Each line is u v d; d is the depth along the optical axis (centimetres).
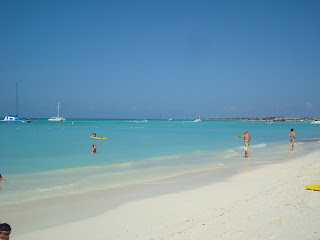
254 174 1435
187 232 664
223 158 2109
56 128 7488
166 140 3825
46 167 1708
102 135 4869
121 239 657
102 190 1146
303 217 705
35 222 788
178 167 1709
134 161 1956
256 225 673
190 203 936
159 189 1161
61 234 702
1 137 4156
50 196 1054
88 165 1784
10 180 1338
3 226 556
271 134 5441
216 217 761
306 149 2712
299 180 1183
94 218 816
